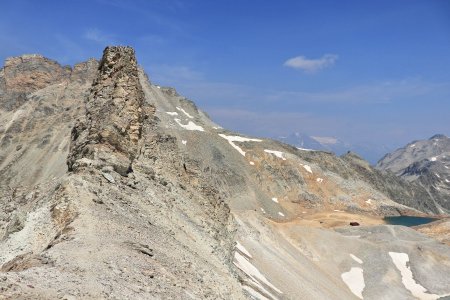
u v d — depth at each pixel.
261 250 81.81
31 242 32.47
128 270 25.94
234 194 191.62
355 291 96.25
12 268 25.48
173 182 57.38
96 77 54.78
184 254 37.94
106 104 50.34
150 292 24.48
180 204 53.31
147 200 45.16
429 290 98.19
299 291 72.94
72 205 33.66
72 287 20.53
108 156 45.22
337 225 166.00
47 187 41.84
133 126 51.34
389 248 110.50
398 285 98.94
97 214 33.44
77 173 40.81
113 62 53.50
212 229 56.88
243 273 59.56
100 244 28.36
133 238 32.41
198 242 47.88
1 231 38.47
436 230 148.38
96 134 47.28
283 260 84.50
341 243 109.12
